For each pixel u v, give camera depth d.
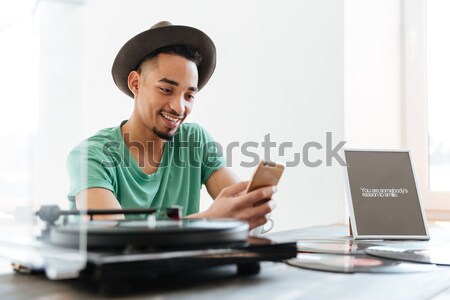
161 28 1.35
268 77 1.97
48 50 0.55
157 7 2.22
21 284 0.57
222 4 2.08
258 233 1.00
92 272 0.51
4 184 0.63
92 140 1.42
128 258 0.51
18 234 0.60
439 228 1.57
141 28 2.24
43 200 0.57
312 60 1.86
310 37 1.86
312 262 0.74
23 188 0.59
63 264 0.52
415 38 2.11
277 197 1.93
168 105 1.40
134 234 0.54
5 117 0.63
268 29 1.97
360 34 1.87
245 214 0.92
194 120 2.16
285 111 1.93
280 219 1.92
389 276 0.65
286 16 1.92
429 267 0.72
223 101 2.09
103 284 0.51
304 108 1.88
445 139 2.06
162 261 0.53
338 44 1.79
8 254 0.63
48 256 0.54
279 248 0.63
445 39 2.06
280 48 1.94
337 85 1.80
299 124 1.89
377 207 1.17
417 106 2.11
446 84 2.06
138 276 0.51
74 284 0.57
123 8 2.25
